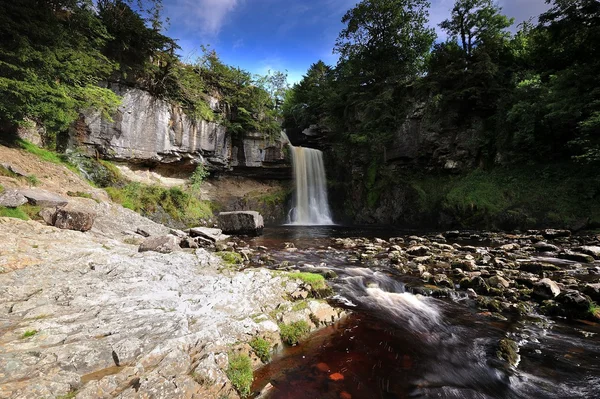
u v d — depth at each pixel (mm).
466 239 15336
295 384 3451
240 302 5148
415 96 25234
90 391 2422
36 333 3277
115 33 17703
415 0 29438
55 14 14273
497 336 4840
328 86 34719
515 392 3434
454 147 23031
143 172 20750
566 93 17188
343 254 11570
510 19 25500
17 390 2258
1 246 5984
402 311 5918
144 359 2977
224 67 26531
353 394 3309
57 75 13320
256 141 27594
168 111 21297
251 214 17391
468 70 22672
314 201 29891
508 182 19594
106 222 11750
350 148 28828
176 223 18453
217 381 2980
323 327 5074
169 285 5699
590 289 6031
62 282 5023
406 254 11172
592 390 3434
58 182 13133
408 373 3791
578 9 18359
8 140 13328
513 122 20484
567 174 17594
